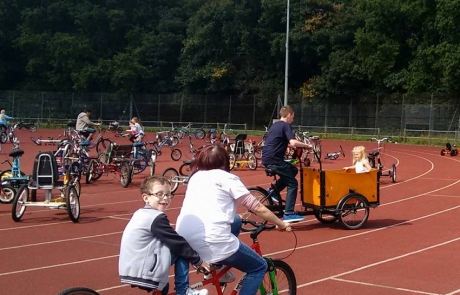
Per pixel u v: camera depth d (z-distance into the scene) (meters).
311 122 53.97
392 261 9.48
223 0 59.12
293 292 6.48
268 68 59.16
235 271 8.50
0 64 67.06
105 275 8.63
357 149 13.11
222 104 58.38
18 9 68.44
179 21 66.00
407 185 19.55
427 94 47.84
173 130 46.62
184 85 61.88
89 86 63.56
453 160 30.09
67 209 12.50
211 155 5.84
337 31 54.47
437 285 8.14
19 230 11.90
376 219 13.26
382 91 52.59
